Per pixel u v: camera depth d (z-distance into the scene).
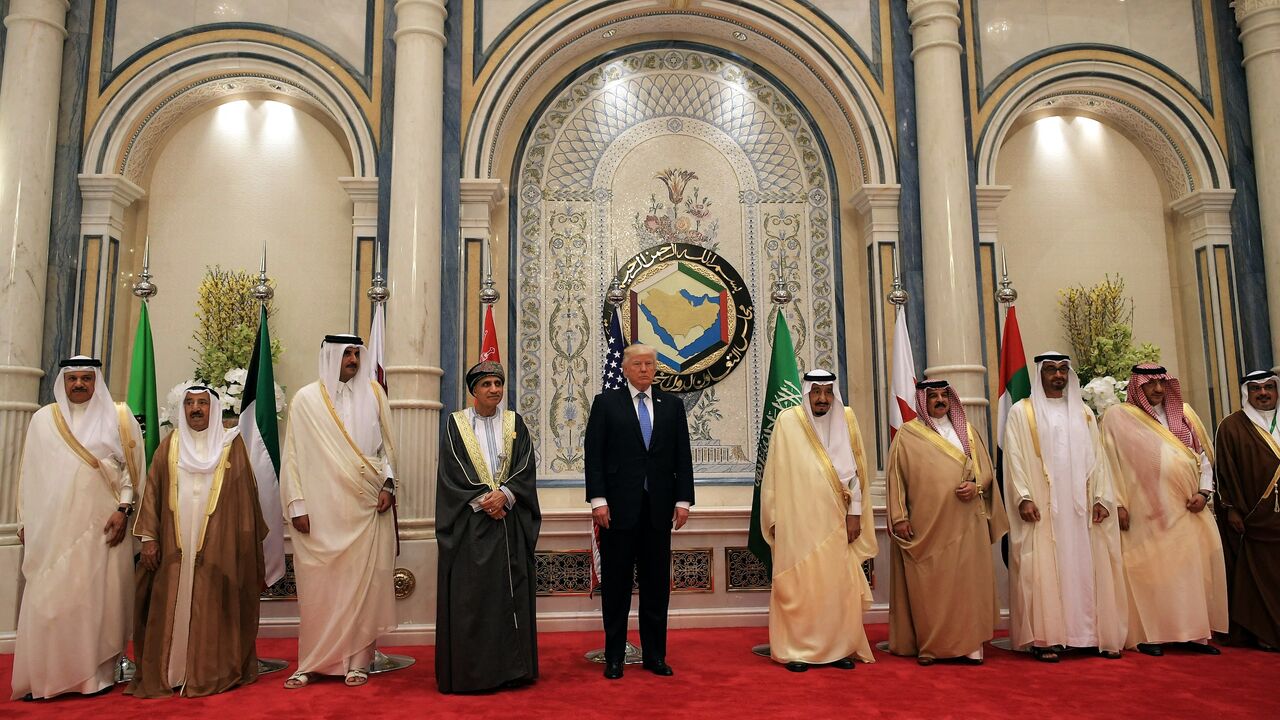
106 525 3.74
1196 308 6.11
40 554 3.62
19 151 5.14
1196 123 6.07
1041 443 4.31
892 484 4.28
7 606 4.67
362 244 5.48
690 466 3.99
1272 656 4.18
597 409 3.94
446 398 5.23
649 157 6.13
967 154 5.77
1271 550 4.38
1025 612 4.16
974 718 3.12
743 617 5.07
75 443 3.72
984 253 5.84
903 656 4.18
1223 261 5.99
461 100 5.59
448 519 3.66
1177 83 6.10
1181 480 4.34
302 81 5.55
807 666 3.94
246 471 3.89
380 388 4.13
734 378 5.92
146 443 4.37
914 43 5.90
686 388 5.86
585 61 6.12
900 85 5.89
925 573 4.10
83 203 5.37
